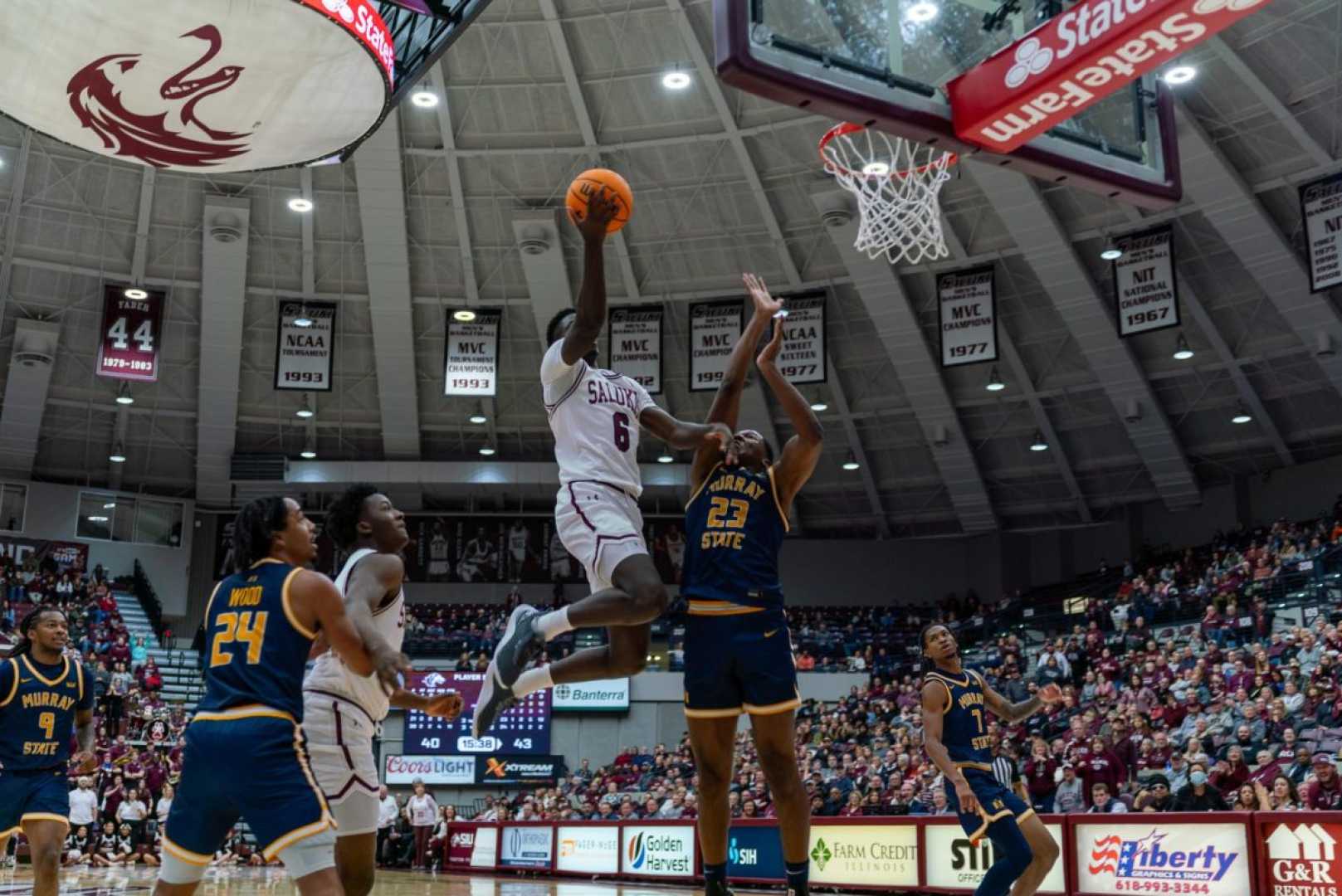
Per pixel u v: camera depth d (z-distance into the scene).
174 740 26.28
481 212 26.89
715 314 27.30
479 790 29.52
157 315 28.05
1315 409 29.69
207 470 34.34
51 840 6.68
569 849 19.02
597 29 22.31
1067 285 26.58
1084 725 16.89
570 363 4.75
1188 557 30.62
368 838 4.75
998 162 9.02
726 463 4.86
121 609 33.97
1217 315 27.73
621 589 4.50
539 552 36.81
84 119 12.04
